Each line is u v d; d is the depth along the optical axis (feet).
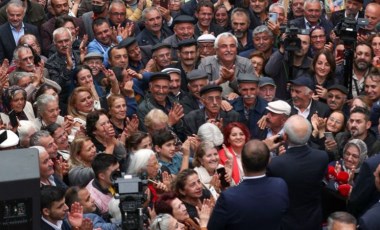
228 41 89.40
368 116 78.48
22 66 85.56
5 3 107.34
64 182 70.74
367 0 109.09
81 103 79.92
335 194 67.67
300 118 63.00
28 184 46.19
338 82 91.61
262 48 95.81
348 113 86.07
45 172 65.77
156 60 91.71
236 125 74.90
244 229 56.03
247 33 99.60
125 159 73.31
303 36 92.43
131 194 56.70
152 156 67.92
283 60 91.35
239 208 55.83
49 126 73.15
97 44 96.89
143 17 104.12
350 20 89.25
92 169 69.05
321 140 79.66
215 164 70.79
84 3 110.32
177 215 62.75
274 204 56.18
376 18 101.24
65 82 87.45
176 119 81.15
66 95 87.81
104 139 75.20
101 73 89.15
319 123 80.28
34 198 46.34
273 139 74.08
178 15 104.53
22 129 71.46
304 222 62.75
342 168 73.00
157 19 100.68
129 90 86.22
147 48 96.12
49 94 78.07
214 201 67.72
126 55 90.89
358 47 91.86
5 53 99.50
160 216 60.59
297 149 62.75
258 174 56.59
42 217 59.36
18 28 99.81
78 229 60.29
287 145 69.62
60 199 59.47
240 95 85.10
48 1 107.34
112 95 81.25
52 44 96.12
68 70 87.81
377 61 91.66
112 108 80.38
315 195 63.00
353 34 88.99
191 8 107.55
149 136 73.05
